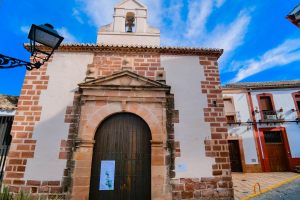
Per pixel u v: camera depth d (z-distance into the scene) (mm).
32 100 6410
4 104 8469
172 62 7207
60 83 6664
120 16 8797
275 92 15734
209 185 5855
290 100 15508
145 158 6125
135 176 5941
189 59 7285
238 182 10492
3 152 6375
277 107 15398
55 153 5875
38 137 6008
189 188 5793
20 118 6188
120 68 7035
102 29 8539
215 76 7078
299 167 13633
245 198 7383
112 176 5906
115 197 5738
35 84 6605
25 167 5719
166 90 6625
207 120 6504
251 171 14148
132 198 5750
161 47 7203
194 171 5945
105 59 7129
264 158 14430
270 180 10836
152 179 5758
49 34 3988
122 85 6555
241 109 15438
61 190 5555
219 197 5766
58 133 6074
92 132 6082
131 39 8422
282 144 14836
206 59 7328
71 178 5641
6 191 4516
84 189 5551
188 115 6523
